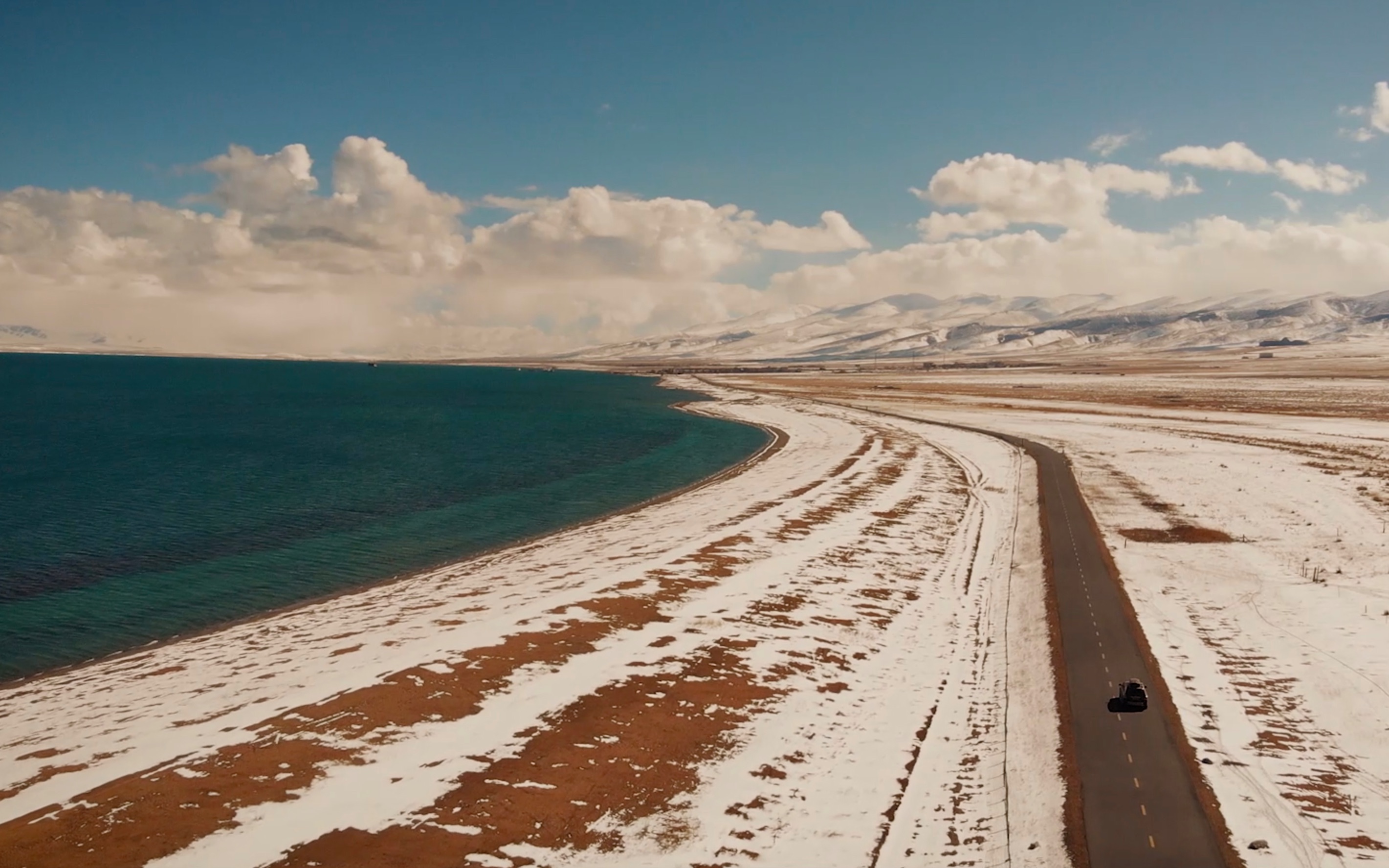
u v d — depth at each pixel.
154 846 24.67
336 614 49.50
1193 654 43.28
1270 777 31.39
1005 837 28.25
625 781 30.73
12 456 113.00
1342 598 52.09
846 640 46.69
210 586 56.25
